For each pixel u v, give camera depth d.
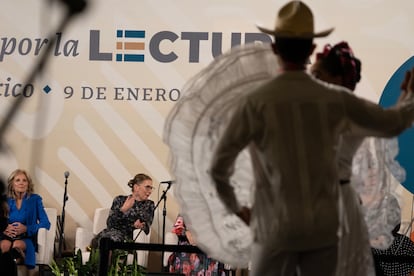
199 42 12.72
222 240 4.86
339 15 12.50
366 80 12.46
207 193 4.79
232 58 4.78
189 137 4.76
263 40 12.61
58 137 12.82
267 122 4.28
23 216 11.56
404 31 12.44
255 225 4.39
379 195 5.02
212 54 12.70
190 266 10.95
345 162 4.65
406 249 8.17
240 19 12.66
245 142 4.32
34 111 12.78
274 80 4.38
